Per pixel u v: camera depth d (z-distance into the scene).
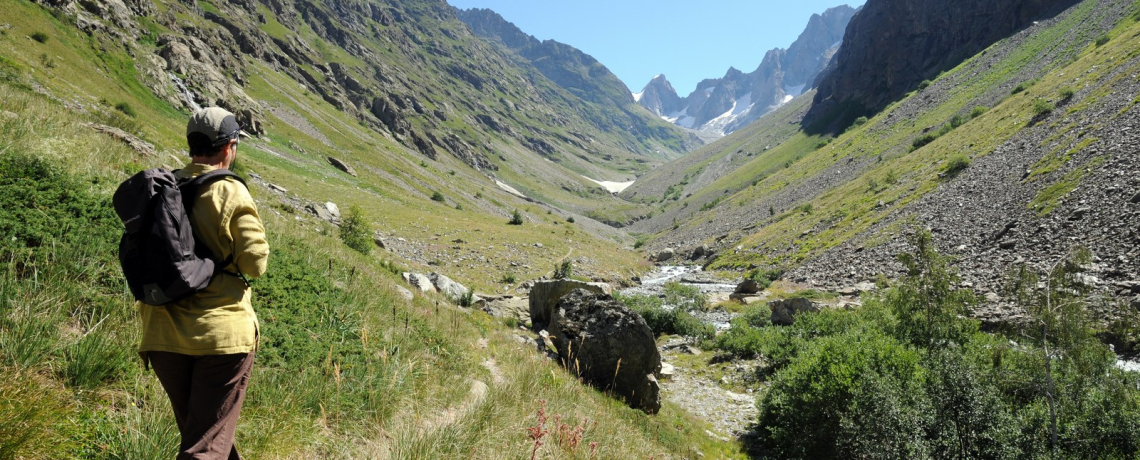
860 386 12.58
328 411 5.04
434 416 5.92
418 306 12.64
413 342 8.13
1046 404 12.38
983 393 11.93
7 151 7.75
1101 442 11.25
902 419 11.55
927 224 45.34
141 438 3.49
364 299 9.54
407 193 83.56
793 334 24.55
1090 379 12.32
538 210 151.62
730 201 138.25
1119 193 30.78
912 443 11.24
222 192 2.55
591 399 11.03
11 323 4.14
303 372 5.58
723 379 21.48
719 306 39.34
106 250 6.21
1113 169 33.81
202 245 2.52
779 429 14.06
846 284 41.69
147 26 81.56
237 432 4.00
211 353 2.47
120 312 5.23
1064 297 13.50
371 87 199.38
